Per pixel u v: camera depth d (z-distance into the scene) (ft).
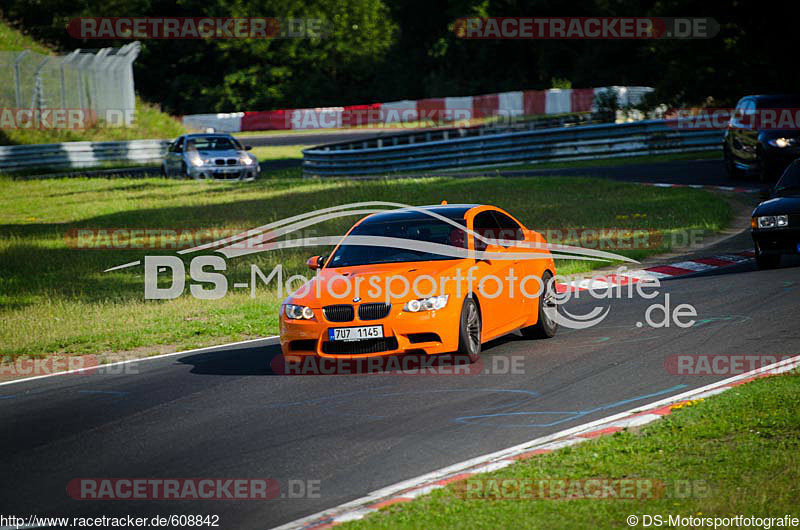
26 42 645.51
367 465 72.23
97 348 132.67
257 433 83.20
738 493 59.36
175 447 80.28
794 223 155.63
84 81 563.89
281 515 62.23
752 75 448.24
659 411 82.07
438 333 104.99
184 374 111.55
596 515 57.11
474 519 57.21
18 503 67.10
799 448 67.62
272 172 459.32
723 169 337.31
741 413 77.77
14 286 194.59
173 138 604.90
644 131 400.67
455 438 78.33
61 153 492.13
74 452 80.07
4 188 386.32
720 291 144.87
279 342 129.90
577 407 86.48
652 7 476.95
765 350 104.42
